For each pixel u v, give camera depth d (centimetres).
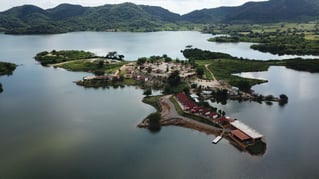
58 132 14250
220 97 19625
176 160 11719
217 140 13275
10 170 11012
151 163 11494
